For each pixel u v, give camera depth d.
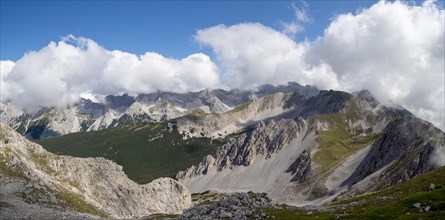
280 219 88.31
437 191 86.44
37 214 182.50
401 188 123.69
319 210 98.00
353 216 78.81
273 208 102.00
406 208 78.75
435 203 75.44
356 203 107.75
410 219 68.94
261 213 94.38
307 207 104.75
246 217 91.88
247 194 112.94
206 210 103.81
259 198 112.12
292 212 95.75
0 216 164.38
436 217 67.00
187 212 107.94
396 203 84.06
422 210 74.81
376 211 79.50
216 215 96.25
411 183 125.88
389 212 77.81
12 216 168.00
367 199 122.06
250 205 103.31
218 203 105.56
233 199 105.12
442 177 117.25
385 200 104.50
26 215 175.88
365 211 84.94
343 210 94.44
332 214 88.69
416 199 83.31
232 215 93.50
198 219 96.06
